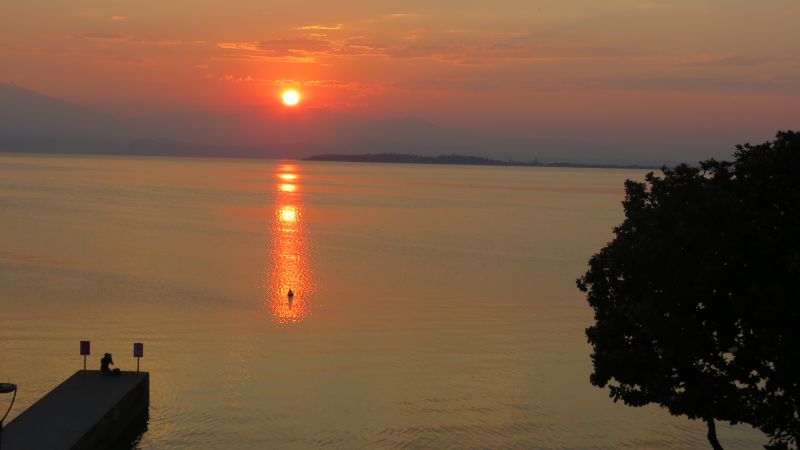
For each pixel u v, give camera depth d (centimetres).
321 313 7756
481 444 4472
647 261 3391
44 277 9388
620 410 5088
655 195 3631
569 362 6131
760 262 3281
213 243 13388
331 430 4591
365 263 11438
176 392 5181
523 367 5969
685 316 3316
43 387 5131
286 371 5700
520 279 10262
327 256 12100
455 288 9462
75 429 3969
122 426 4447
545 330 7206
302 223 17550
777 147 3388
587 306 8400
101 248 12288
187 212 19638
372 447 4362
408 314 7806
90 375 4875
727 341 3381
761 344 3092
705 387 3278
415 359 6112
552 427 4772
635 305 3412
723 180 3475
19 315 7238
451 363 6022
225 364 5831
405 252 12862
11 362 5675
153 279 9475
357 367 5847
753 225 3228
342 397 5166
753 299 3152
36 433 3919
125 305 7838
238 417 4759
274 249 12762
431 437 4538
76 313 7406
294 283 9512
